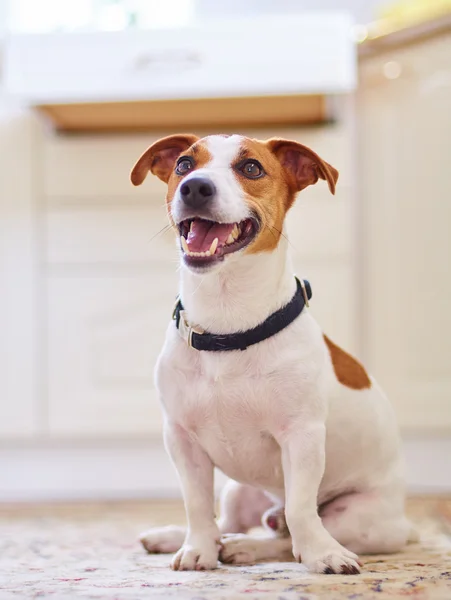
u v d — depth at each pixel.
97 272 2.70
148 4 3.29
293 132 2.69
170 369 1.52
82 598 1.21
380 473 1.64
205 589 1.25
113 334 2.70
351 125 2.66
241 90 2.46
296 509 1.44
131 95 2.48
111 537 1.94
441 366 2.63
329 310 2.66
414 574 1.37
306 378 1.47
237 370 1.47
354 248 2.66
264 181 1.53
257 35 2.47
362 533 1.60
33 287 2.70
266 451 1.54
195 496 1.53
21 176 2.70
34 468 2.73
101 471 2.72
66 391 2.71
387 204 2.65
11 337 2.70
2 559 1.64
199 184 1.41
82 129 2.70
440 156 2.61
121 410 2.70
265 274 1.48
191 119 2.68
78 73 2.49
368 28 2.62
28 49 2.50
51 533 2.01
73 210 2.69
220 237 1.45
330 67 2.45
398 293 2.65
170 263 2.68
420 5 2.67
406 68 2.62
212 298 1.47
